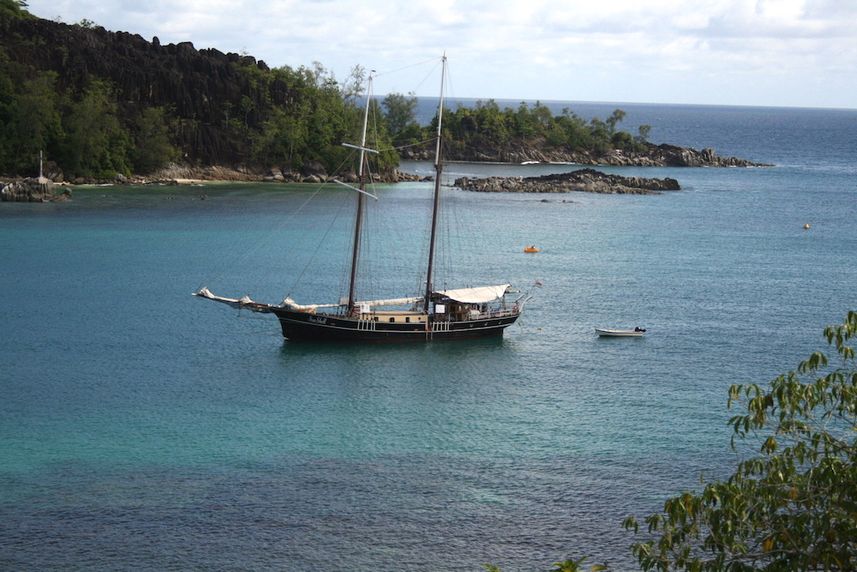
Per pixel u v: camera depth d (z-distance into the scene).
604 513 66.62
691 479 72.50
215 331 115.94
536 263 168.50
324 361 104.31
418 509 66.94
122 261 158.38
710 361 106.25
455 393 93.88
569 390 95.12
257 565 58.88
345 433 82.12
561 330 120.12
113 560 59.09
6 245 170.00
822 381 34.38
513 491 70.12
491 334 116.44
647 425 84.69
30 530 62.66
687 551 34.47
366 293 140.62
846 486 31.97
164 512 65.62
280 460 75.56
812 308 134.38
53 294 133.12
